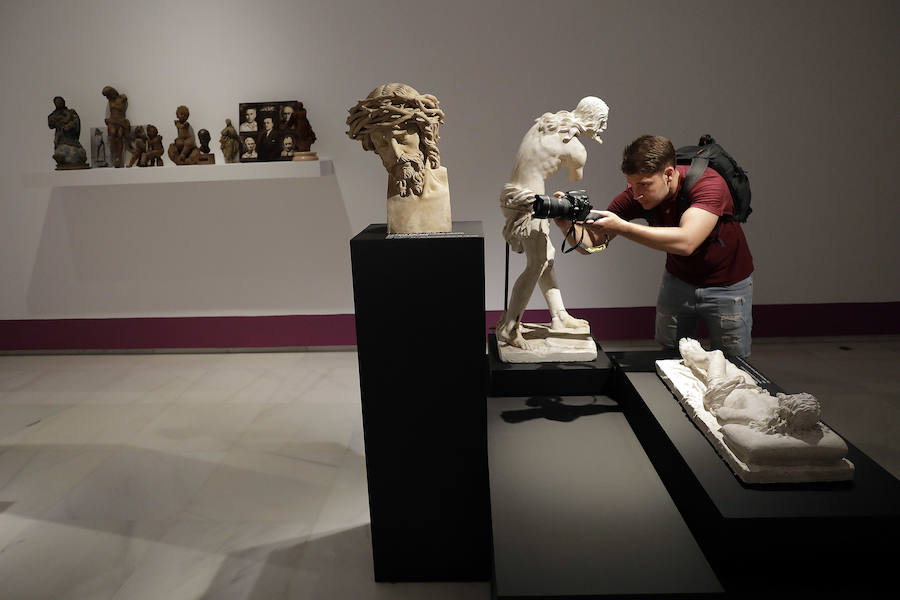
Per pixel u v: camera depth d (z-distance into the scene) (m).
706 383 1.89
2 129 4.38
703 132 4.24
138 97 4.31
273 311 4.64
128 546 2.36
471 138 4.32
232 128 4.21
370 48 4.20
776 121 4.19
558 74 4.20
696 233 2.04
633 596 1.29
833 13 4.02
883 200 4.28
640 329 4.57
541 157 2.20
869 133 4.18
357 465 2.95
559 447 1.92
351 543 2.36
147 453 3.10
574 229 2.18
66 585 2.15
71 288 4.64
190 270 4.59
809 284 4.44
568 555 1.41
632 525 1.53
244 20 4.18
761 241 4.39
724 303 2.29
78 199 4.48
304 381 4.06
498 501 1.63
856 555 1.33
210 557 2.29
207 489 2.76
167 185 4.44
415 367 1.93
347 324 4.63
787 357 4.18
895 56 4.05
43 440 3.26
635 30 4.11
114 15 4.20
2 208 4.51
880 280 4.40
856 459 1.54
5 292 4.66
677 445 1.63
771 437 1.46
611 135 4.27
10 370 4.39
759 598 1.27
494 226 4.45
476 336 1.90
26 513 2.59
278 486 2.77
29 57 4.27
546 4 4.10
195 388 3.97
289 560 2.27
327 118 4.30
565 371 2.27
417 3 4.12
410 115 1.86
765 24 4.05
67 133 4.21
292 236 4.51
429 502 2.08
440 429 2.00
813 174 4.26
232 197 4.45
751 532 1.32
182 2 4.16
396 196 1.97
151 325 4.68
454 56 4.19
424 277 1.84
